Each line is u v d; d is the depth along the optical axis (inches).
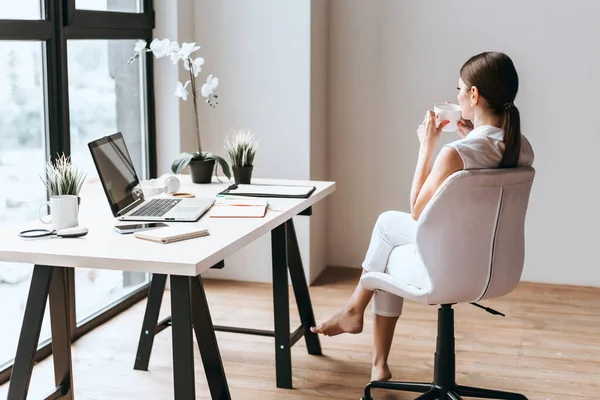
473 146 95.7
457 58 170.9
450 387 106.7
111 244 88.0
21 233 92.0
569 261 172.2
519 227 98.3
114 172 105.6
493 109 98.7
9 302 121.7
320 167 175.9
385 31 173.9
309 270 171.6
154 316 123.8
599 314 153.3
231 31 167.8
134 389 118.4
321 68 173.0
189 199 112.7
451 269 95.3
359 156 179.9
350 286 171.3
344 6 175.5
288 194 116.8
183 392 83.4
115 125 150.7
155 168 165.5
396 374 123.5
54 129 128.3
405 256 106.3
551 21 164.9
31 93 123.1
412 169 177.3
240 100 169.5
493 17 167.6
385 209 180.2
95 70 142.3
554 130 168.2
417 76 173.6
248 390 118.2
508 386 119.3
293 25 164.1
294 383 120.8
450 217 93.7
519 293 166.7
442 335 106.1
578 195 169.5
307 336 131.1
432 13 170.7
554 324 147.3
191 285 95.6
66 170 99.8
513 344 136.9
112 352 132.6
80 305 142.3
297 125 167.0
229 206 108.0
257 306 157.8
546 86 167.2
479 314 152.9
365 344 137.2
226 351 133.4
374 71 175.9
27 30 119.2
